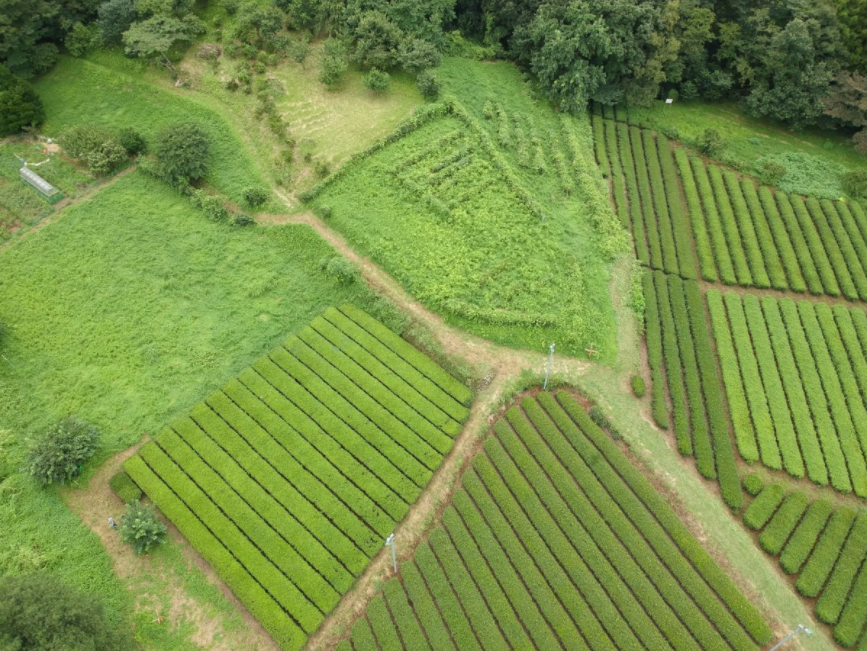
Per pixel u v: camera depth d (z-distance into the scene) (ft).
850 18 209.36
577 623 121.19
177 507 135.74
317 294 176.45
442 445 145.48
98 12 224.53
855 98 208.74
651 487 137.08
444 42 236.22
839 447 146.92
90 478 140.67
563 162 203.92
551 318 162.61
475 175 197.57
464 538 131.75
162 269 178.60
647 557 127.85
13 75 205.98
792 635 114.42
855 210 200.34
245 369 160.76
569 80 214.69
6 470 140.26
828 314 173.47
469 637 119.34
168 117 213.66
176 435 147.84
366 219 186.09
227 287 176.65
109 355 160.76
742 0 220.43
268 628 120.06
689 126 229.04
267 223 188.75
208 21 238.68
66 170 200.23
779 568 128.88
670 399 154.51
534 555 129.59
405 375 158.40
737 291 181.47
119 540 131.85
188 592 125.90
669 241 188.55
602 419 148.56
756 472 143.54
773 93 218.59
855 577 125.90
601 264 178.81
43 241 183.01
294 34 238.89
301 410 153.69
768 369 160.25
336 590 125.70
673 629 119.34
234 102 216.54
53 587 107.14
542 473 141.08
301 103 217.15
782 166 210.38
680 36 220.84
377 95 221.05
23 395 152.46
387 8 225.35
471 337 164.04
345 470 142.51
